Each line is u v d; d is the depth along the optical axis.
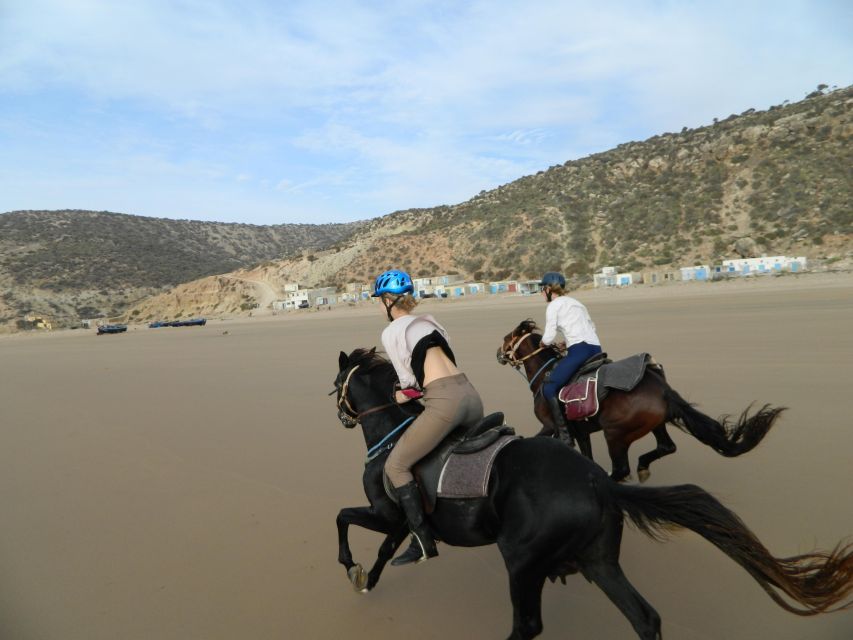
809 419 8.34
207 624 4.50
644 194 98.69
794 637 3.79
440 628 4.21
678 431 8.53
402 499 3.77
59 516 6.94
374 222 159.00
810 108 99.19
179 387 16.25
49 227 182.00
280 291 121.25
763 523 5.32
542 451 3.49
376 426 4.36
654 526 3.21
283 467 8.19
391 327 3.90
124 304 143.75
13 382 20.69
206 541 6.00
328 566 5.30
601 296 55.12
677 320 24.50
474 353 18.69
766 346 15.37
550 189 116.25
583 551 3.27
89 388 17.44
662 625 3.99
